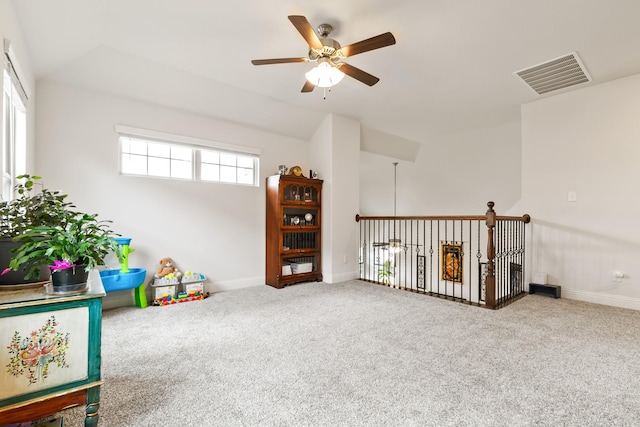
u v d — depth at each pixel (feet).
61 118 9.64
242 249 13.62
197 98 11.73
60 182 9.59
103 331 8.19
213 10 7.38
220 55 9.48
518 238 12.95
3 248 4.16
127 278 9.68
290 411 4.78
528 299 11.51
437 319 9.17
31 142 8.54
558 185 12.01
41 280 4.44
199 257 12.39
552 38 8.33
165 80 10.64
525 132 12.97
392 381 5.66
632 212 10.44
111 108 10.53
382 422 4.52
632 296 10.39
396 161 21.09
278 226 13.50
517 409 4.83
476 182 17.70
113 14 7.55
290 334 7.97
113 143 10.55
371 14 7.43
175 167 12.14
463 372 5.99
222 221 13.05
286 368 6.16
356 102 13.24
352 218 15.42
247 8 7.29
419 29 7.99
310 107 13.78
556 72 10.29
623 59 9.40
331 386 5.50
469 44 8.68
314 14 7.45
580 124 11.52
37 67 8.55
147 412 4.75
